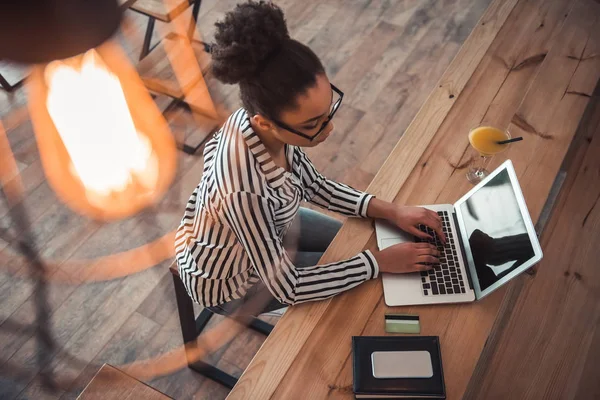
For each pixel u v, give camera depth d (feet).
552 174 5.39
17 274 7.67
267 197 4.16
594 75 6.20
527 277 7.15
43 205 8.25
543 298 7.04
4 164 8.54
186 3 8.31
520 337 6.78
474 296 4.60
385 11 10.82
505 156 5.51
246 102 3.85
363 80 9.75
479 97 5.99
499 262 4.49
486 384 6.48
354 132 9.07
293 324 4.53
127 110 8.11
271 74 3.54
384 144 8.95
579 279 7.17
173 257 7.86
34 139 8.75
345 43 10.33
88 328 7.25
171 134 8.97
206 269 4.83
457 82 6.14
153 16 8.06
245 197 4.04
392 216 5.01
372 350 4.33
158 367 6.98
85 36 2.39
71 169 8.38
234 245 4.60
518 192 4.57
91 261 7.80
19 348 7.06
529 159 5.49
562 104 5.93
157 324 7.32
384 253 4.71
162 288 7.61
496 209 4.73
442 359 4.32
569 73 6.21
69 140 7.98
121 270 7.73
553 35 6.60
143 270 7.74
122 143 8.25
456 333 4.45
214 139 4.58
